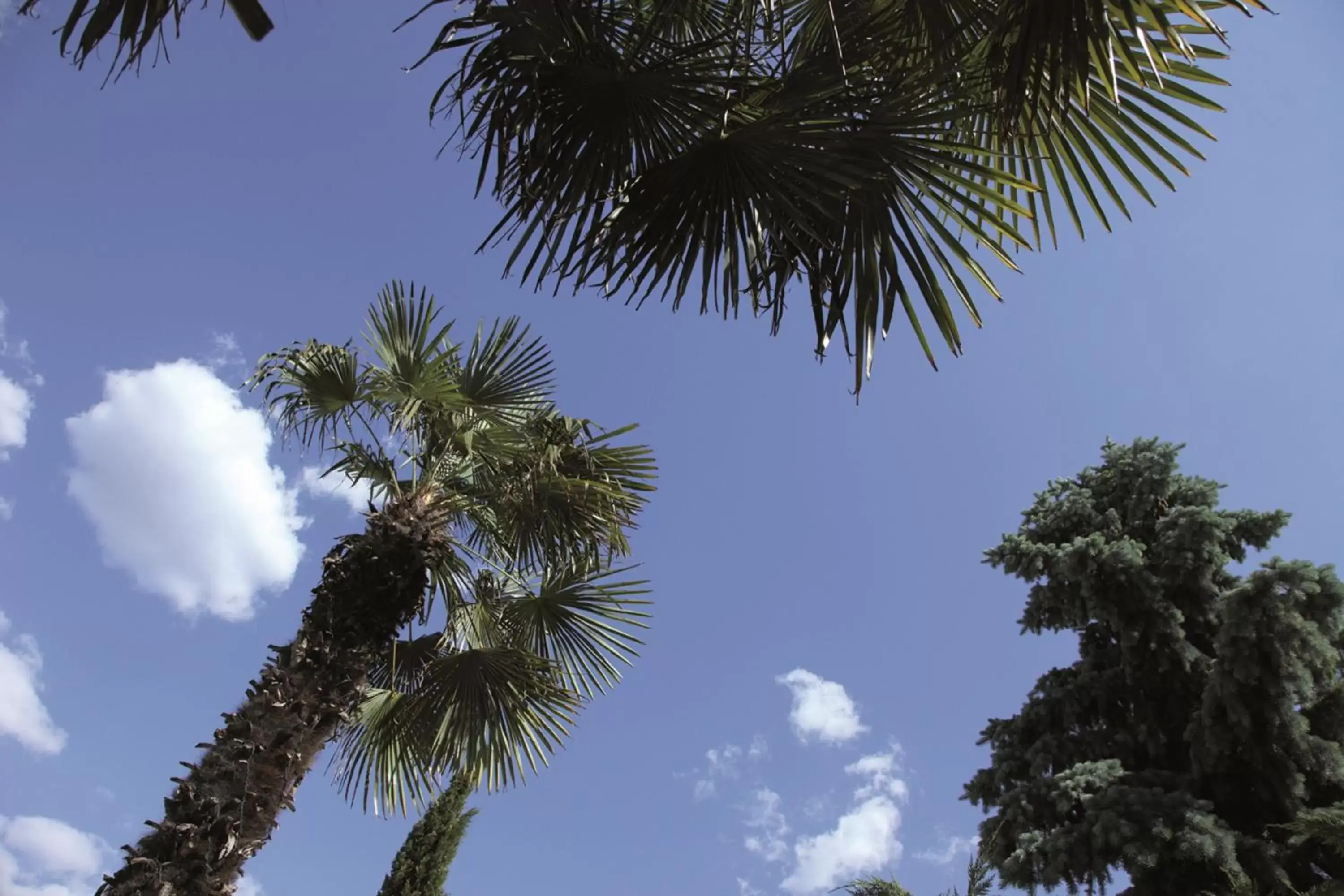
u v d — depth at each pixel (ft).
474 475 24.27
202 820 14.30
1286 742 29.63
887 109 10.52
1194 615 34.58
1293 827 18.26
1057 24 7.93
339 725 16.84
